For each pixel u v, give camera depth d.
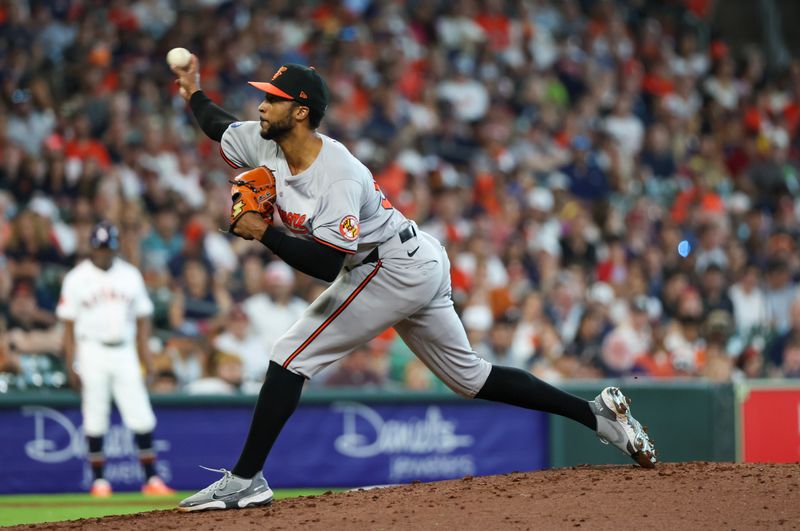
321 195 15.97
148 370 31.33
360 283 16.72
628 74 58.97
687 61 64.06
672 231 47.22
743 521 14.75
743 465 18.19
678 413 33.78
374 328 16.94
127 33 48.19
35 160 39.97
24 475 30.86
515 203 46.38
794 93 64.25
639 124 55.97
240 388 34.47
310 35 53.34
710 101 60.03
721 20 72.06
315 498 17.39
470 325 38.06
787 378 41.06
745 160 57.31
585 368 37.97
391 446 33.19
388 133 49.16
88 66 45.34
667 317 42.72
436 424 33.53
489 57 55.44
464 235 44.09
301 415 32.72
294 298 37.78
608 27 62.25
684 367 40.12
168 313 36.09
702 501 15.66
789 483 16.47
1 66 43.78
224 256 39.78
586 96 56.22
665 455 33.66
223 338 35.31
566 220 47.31
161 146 43.16
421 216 44.44
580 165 50.94
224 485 16.80
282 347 16.94
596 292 41.66
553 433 33.88
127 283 30.33
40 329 34.50
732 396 34.03
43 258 36.59
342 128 48.16
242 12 53.22
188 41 48.62
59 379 33.28
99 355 29.94
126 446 31.67
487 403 33.81
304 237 16.53
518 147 51.47
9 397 30.94
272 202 16.36
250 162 17.50
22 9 46.75
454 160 50.44
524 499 16.20
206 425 32.25
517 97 54.91
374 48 53.00
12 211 38.81
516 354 38.19
